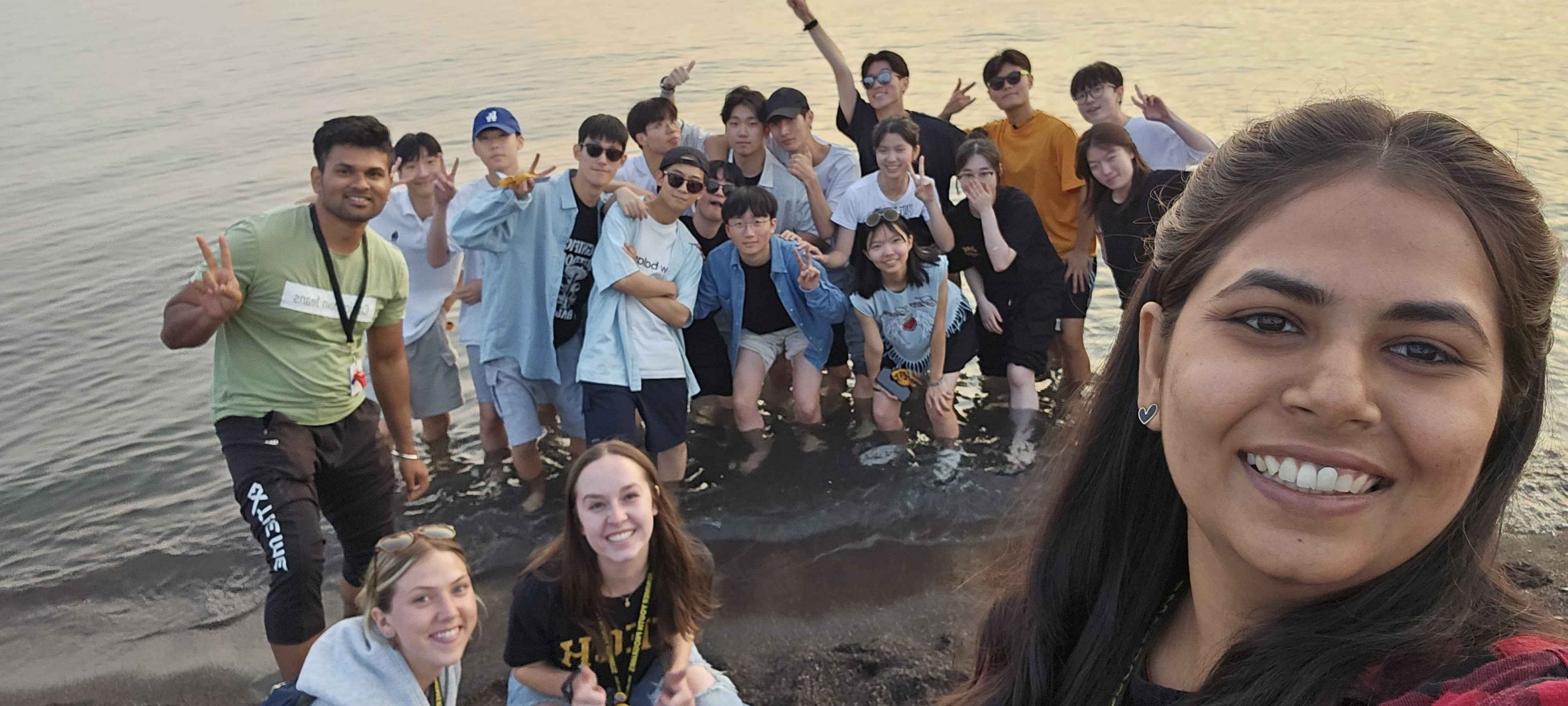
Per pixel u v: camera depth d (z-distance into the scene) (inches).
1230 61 652.7
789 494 209.6
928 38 815.7
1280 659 38.0
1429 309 33.5
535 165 228.2
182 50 974.4
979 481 210.8
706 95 607.8
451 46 892.0
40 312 331.9
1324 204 35.9
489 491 221.3
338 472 173.5
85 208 452.8
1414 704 34.1
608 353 214.7
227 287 155.3
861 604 172.2
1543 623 37.0
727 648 163.0
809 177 263.0
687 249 227.5
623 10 1090.7
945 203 273.3
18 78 851.4
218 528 209.6
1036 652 55.1
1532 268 35.1
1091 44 746.8
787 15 988.6
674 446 216.8
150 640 175.8
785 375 271.3
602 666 142.5
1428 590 37.2
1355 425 33.9
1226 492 37.3
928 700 148.8
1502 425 37.4
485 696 156.9
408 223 235.3
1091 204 248.7
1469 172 35.2
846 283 258.8
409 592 125.4
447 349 242.8
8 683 165.9
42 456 239.9
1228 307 37.3
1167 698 46.4
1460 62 608.4
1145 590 51.3
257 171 504.7
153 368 288.8
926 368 234.8
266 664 168.7
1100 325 293.3
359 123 163.3
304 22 1151.0
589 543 137.1
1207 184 41.2
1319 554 34.9
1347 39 714.8
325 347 167.8
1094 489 53.8
